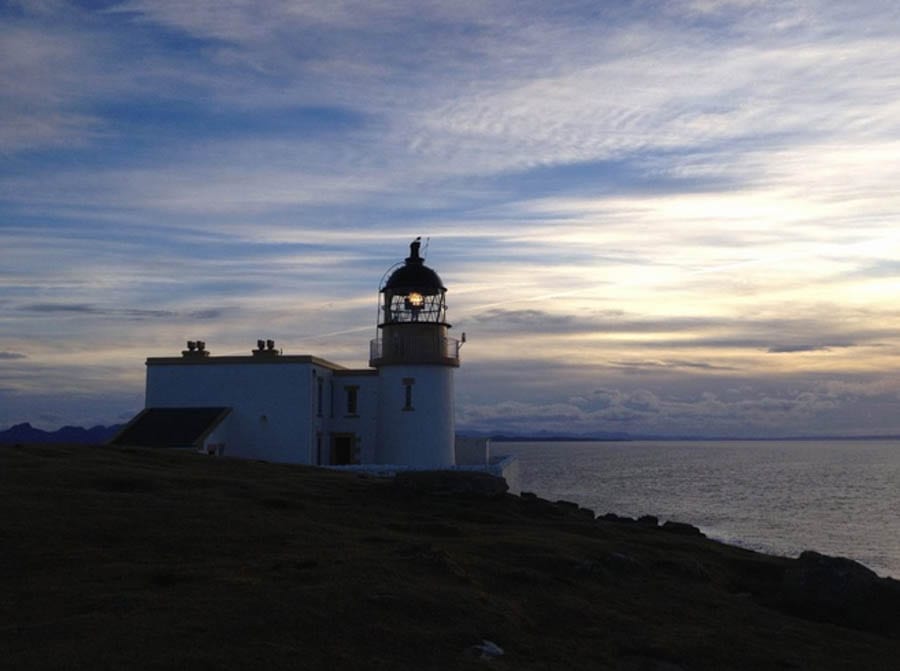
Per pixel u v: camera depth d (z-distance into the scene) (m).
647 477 152.12
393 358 48.28
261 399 46.94
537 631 14.60
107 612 13.21
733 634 15.79
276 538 18.80
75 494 22.03
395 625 13.46
